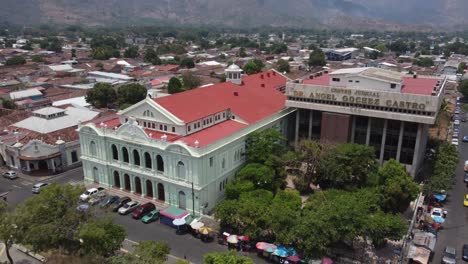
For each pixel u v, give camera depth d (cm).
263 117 9862
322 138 10288
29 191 9056
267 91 11756
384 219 6281
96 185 9256
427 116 8944
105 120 10038
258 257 6488
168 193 8075
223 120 9394
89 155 9231
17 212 5884
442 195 8594
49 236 5616
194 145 7619
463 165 10838
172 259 6425
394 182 7425
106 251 5828
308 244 5853
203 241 6988
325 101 10175
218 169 8031
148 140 8012
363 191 7538
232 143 8262
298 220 6269
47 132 10562
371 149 8706
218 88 10231
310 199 7519
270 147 8619
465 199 8569
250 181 7875
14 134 10531
